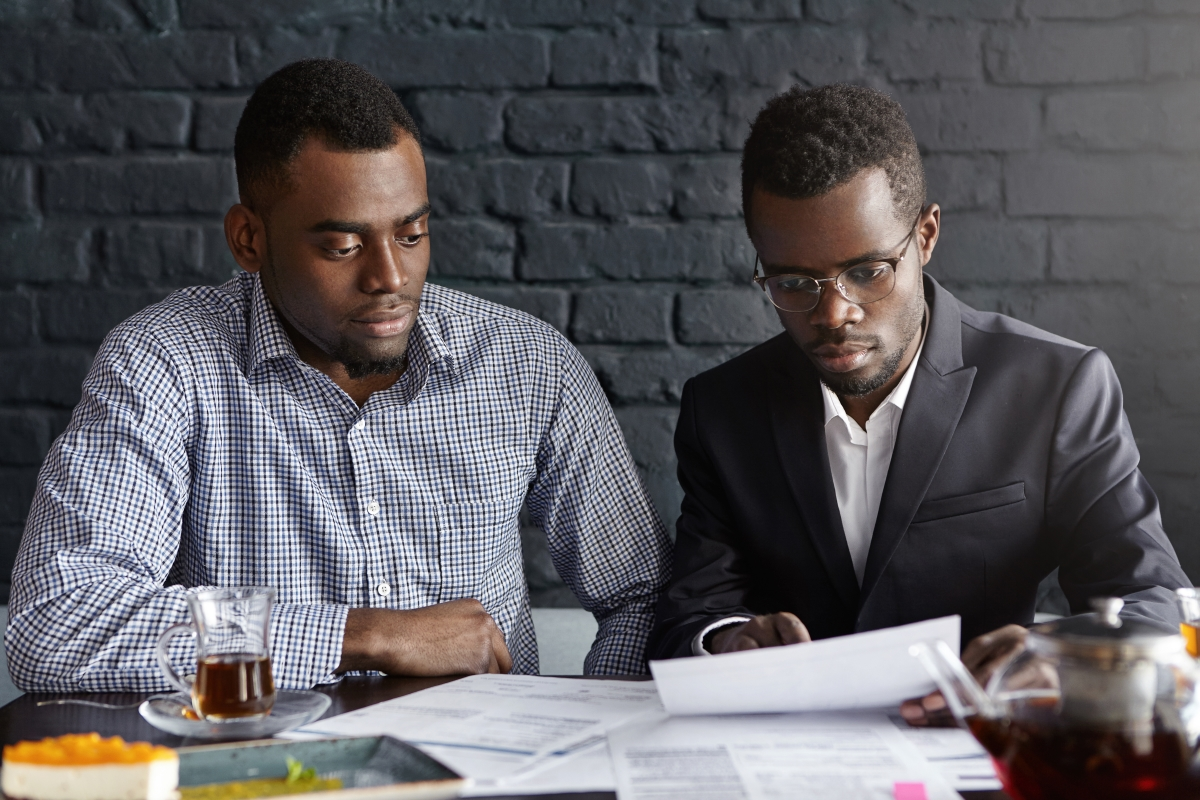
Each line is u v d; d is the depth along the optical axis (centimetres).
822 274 114
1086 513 122
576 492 139
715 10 167
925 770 76
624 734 86
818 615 127
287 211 120
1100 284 164
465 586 133
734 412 134
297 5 170
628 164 168
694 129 168
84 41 171
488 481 134
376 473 130
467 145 170
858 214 112
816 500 127
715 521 133
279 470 128
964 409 126
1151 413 163
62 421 172
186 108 171
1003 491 124
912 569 124
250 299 134
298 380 129
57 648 105
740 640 102
